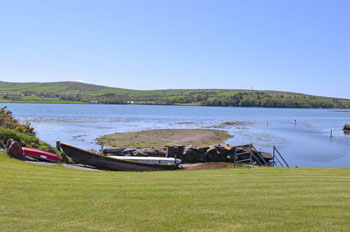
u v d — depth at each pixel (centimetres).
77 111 13188
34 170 1347
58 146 2108
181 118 10038
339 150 3725
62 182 1146
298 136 5284
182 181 1217
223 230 732
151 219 795
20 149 1691
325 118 12206
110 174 1409
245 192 1052
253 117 11450
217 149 2903
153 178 1284
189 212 850
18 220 762
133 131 5406
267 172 1440
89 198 959
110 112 13175
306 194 1034
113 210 857
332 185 1167
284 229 739
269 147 3819
